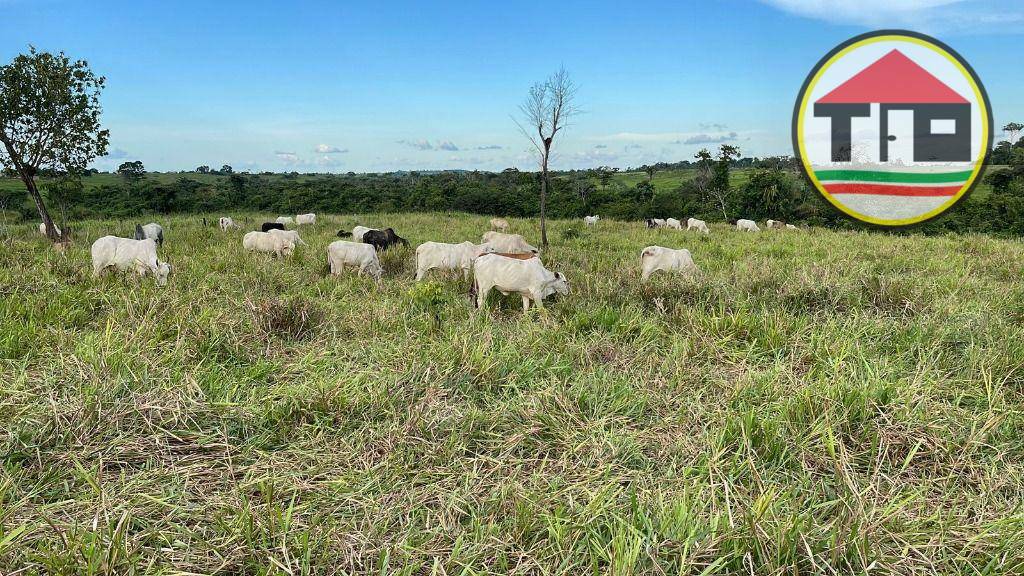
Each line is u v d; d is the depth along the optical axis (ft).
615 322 17.47
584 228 65.05
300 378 13.20
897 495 8.79
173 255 33.47
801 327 16.65
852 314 18.47
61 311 16.38
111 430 10.04
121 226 56.24
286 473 9.41
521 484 9.27
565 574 7.27
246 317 16.78
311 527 7.95
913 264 31.68
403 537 7.98
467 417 11.35
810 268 28.25
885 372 13.21
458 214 91.71
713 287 21.65
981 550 7.68
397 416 11.31
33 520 7.89
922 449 10.34
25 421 9.92
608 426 11.41
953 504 8.79
